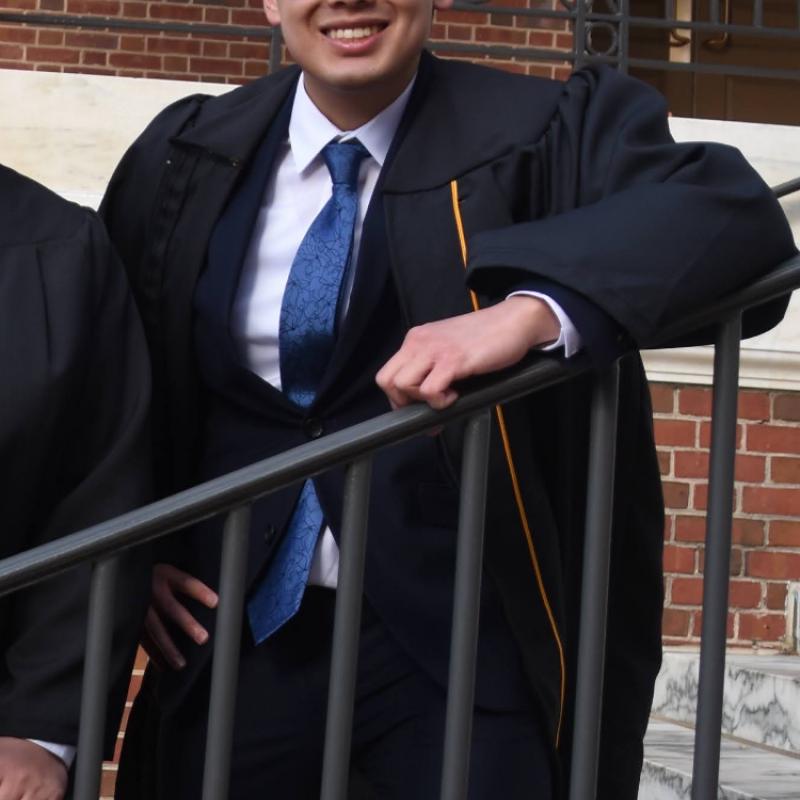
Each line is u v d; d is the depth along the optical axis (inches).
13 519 68.5
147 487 70.3
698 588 168.2
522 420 69.6
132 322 72.6
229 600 61.9
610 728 76.5
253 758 72.4
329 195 74.7
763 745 133.1
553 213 71.5
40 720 66.1
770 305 67.5
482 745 69.0
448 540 70.6
